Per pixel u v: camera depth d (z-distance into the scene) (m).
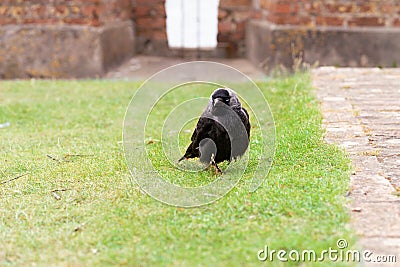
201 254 5.46
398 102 10.80
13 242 5.90
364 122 9.63
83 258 5.51
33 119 11.98
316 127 9.28
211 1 20.33
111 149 9.33
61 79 17.11
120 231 6.01
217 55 20.39
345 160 7.73
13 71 17.33
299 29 16.78
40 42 17.12
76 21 16.97
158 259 5.40
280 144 8.60
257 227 5.95
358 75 13.31
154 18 20.53
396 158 7.93
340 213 6.11
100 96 13.91
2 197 7.18
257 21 18.80
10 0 17.02
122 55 19.14
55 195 7.12
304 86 12.47
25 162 8.66
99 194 7.10
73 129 11.12
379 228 5.84
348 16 16.88
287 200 6.48
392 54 17.00
